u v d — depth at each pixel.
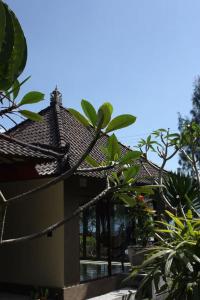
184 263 4.55
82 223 11.68
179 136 8.98
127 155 2.29
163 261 4.76
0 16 1.60
